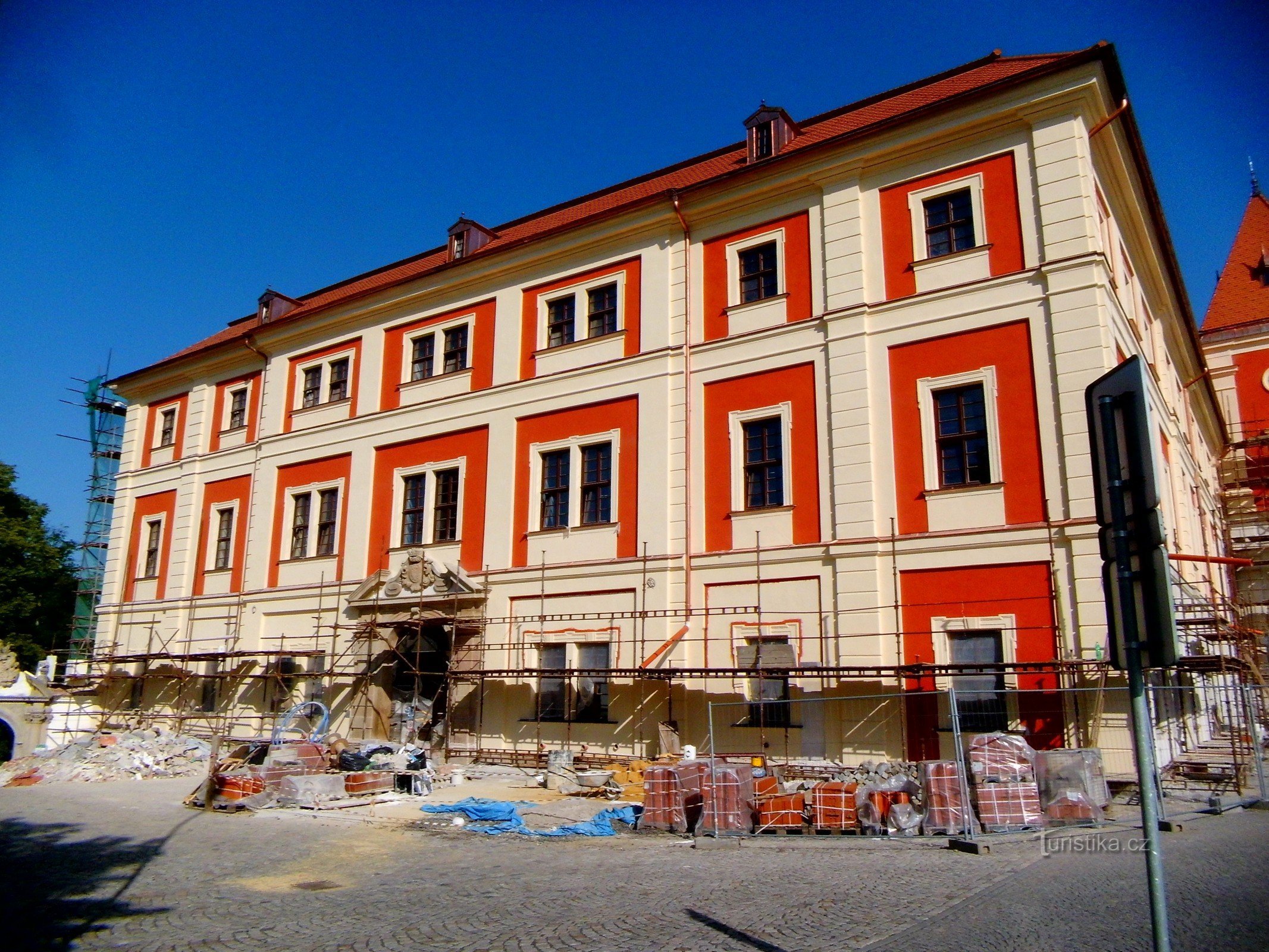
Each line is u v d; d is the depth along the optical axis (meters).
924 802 12.01
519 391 23.44
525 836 12.69
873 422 18.22
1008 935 6.65
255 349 29.89
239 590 28.50
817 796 12.38
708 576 19.55
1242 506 36.94
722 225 21.30
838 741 17.25
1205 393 33.22
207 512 30.28
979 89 17.67
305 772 16.61
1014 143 17.84
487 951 6.88
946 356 17.77
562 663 21.08
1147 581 3.98
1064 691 12.55
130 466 33.81
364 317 27.41
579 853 11.30
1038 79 17.27
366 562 25.31
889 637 17.19
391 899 8.74
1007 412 16.94
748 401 19.92
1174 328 27.44
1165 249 23.39
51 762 21.80
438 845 11.98
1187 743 18.39
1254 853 9.23
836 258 19.31
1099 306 16.28
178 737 25.16
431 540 24.30
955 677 16.45
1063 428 16.23
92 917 8.13
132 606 31.61
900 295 18.55
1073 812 11.96
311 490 27.23
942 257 18.17
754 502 19.56
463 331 25.34
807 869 9.73
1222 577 32.03
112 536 33.47
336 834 12.92
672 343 21.23
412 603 23.64
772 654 18.31
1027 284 17.14
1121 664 4.24
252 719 26.27
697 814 13.16
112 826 13.73
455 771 19.02
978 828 11.67
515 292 24.36
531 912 8.09
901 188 19.00
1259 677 17.22
